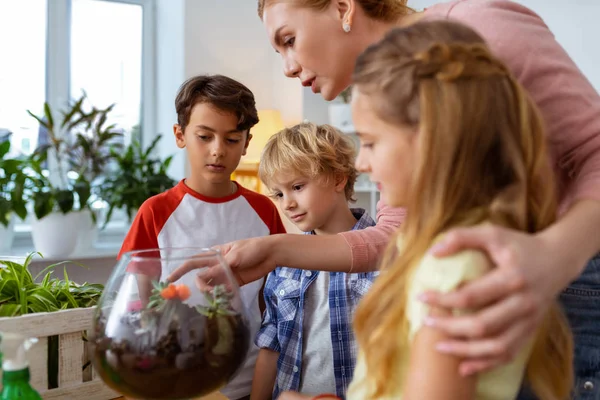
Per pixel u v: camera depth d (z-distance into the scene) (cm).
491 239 52
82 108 360
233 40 379
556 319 67
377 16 97
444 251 52
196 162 157
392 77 60
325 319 138
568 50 276
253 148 355
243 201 168
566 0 275
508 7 83
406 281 59
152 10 382
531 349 63
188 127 157
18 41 341
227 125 153
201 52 364
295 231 304
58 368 89
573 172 76
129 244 154
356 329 65
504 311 49
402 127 60
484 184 59
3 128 338
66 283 108
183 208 160
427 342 52
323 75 100
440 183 57
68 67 356
